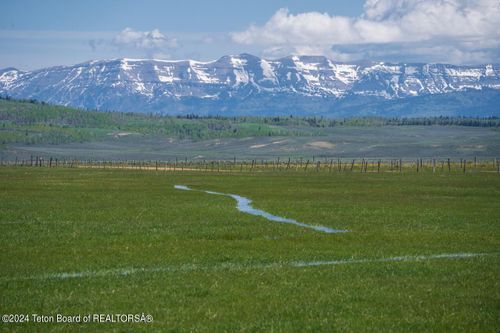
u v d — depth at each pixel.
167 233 61.84
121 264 46.31
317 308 33.94
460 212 80.12
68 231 62.62
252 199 98.56
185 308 33.91
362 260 48.56
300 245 55.16
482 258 48.81
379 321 31.64
